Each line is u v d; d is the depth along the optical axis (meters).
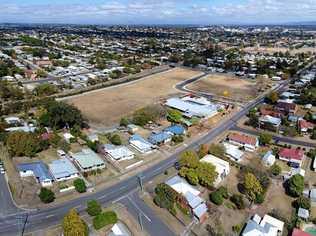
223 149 82.62
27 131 91.19
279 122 106.06
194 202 60.28
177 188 65.12
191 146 90.19
